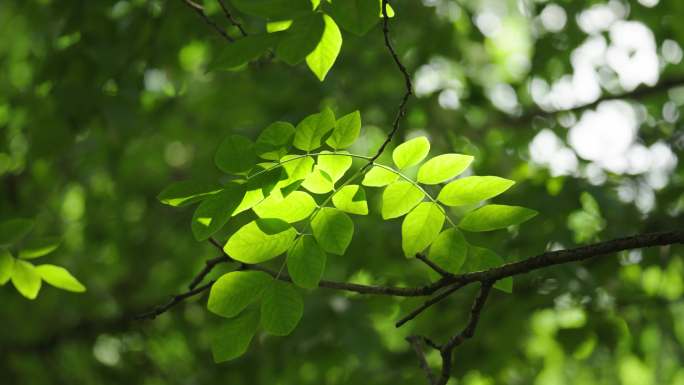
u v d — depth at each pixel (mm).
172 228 8016
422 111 7070
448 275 2654
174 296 2977
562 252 2592
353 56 6676
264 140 2312
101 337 7918
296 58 2418
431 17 6910
